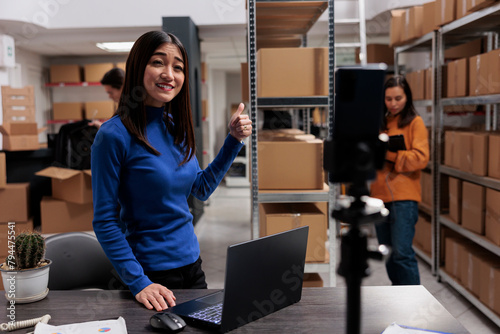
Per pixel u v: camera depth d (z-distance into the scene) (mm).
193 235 1423
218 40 6242
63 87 7426
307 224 2188
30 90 3980
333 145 624
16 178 3820
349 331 642
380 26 4945
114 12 4707
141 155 1278
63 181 3609
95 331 1018
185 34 4332
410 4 4164
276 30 3084
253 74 2189
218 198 7410
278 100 2199
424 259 3695
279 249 1095
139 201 1304
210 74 8969
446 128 3494
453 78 3045
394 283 2602
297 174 2244
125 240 1246
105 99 7438
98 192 1232
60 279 1618
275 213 2229
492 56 2486
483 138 2625
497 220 2480
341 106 614
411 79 3908
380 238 2592
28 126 3725
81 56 7613
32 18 4516
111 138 1229
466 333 1012
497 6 2371
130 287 1221
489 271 2514
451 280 3035
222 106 10555
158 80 1259
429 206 3547
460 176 2947
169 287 1329
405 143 2531
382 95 621
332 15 2174
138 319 1094
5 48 4711
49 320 1088
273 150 2232
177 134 1381
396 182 2490
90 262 1677
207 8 4719
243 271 1000
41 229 3605
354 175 622
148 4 4707
